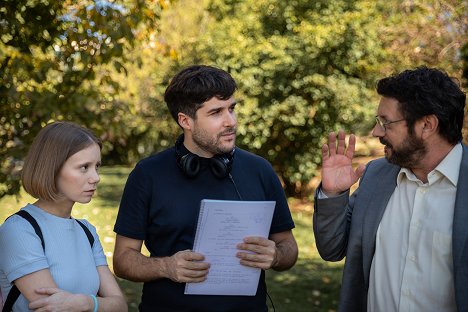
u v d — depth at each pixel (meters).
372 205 2.36
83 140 2.08
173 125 12.01
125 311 2.18
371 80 9.55
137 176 2.46
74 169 2.05
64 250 2.07
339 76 9.55
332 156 2.40
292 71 9.62
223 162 2.41
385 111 2.20
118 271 2.46
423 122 2.15
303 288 6.02
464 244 2.07
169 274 2.29
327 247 2.45
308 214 9.70
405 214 2.27
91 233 2.26
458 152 2.20
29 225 2.03
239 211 2.22
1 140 4.24
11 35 4.20
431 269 2.17
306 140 10.01
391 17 8.85
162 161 2.47
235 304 2.38
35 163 2.04
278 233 2.60
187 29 10.63
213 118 2.32
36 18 4.13
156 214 2.42
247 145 10.00
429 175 2.21
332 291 5.95
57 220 2.09
